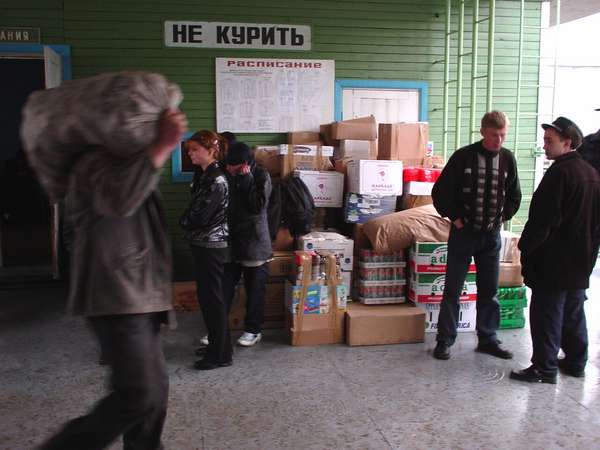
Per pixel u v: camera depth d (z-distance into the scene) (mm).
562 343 3695
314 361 3957
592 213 3379
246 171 3988
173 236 6340
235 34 6219
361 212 5086
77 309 1894
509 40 6699
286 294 4570
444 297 4066
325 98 6438
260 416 3113
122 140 1666
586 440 2857
